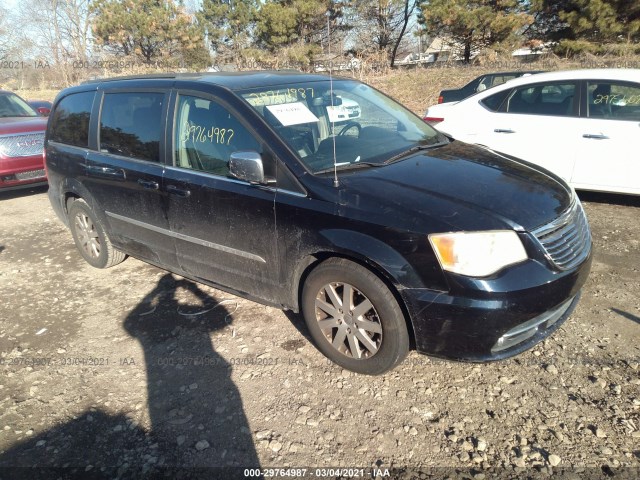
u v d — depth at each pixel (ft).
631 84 17.16
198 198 11.04
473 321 8.12
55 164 15.31
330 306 9.73
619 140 17.10
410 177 9.46
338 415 8.85
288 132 10.19
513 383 9.38
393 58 81.66
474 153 11.32
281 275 10.20
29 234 19.44
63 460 8.21
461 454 7.91
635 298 12.00
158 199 12.02
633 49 58.03
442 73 60.23
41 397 9.75
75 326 12.28
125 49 96.22
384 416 8.76
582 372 9.55
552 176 10.67
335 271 9.29
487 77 39.93
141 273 15.14
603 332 10.73
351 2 77.77
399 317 8.83
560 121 18.22
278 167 9.78
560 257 8.72
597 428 8.22
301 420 8.77
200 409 9.18
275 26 77.51
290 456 8.05
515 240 8.28
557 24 68.74
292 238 9.65
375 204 8.73
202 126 11.16
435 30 74.59
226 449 8.25
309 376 9.89
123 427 8.85
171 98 11.82
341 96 12.29
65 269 15.76
